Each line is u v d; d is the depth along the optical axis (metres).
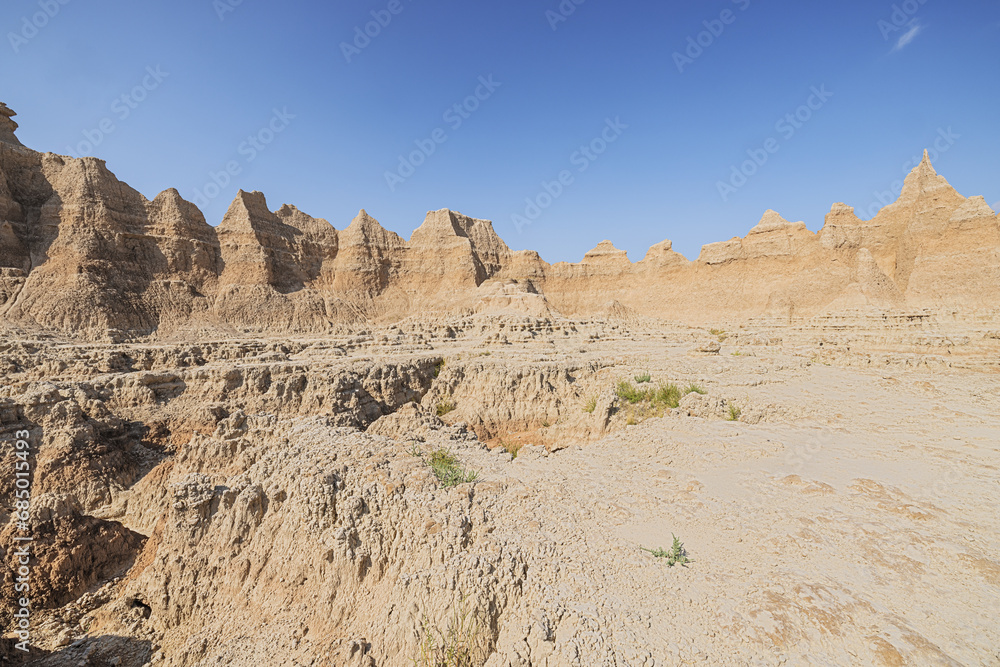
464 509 12.70
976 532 11.73
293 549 13.40
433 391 37.78
